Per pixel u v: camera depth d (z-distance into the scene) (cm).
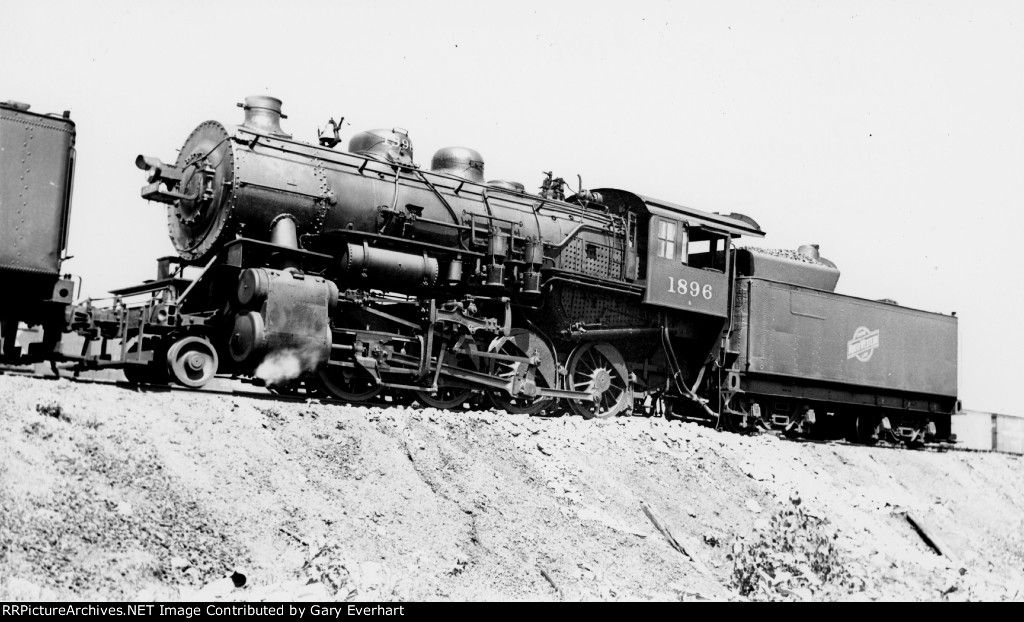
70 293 1116
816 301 1947
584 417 1620
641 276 1716
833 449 1850
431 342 1397
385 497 1062
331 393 1349
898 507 1694
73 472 861
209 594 816
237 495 948
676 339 1825
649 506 1308
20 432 869
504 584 1016
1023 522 1928
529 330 1591
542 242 1552
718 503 1417
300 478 1026
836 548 1394
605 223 1703
